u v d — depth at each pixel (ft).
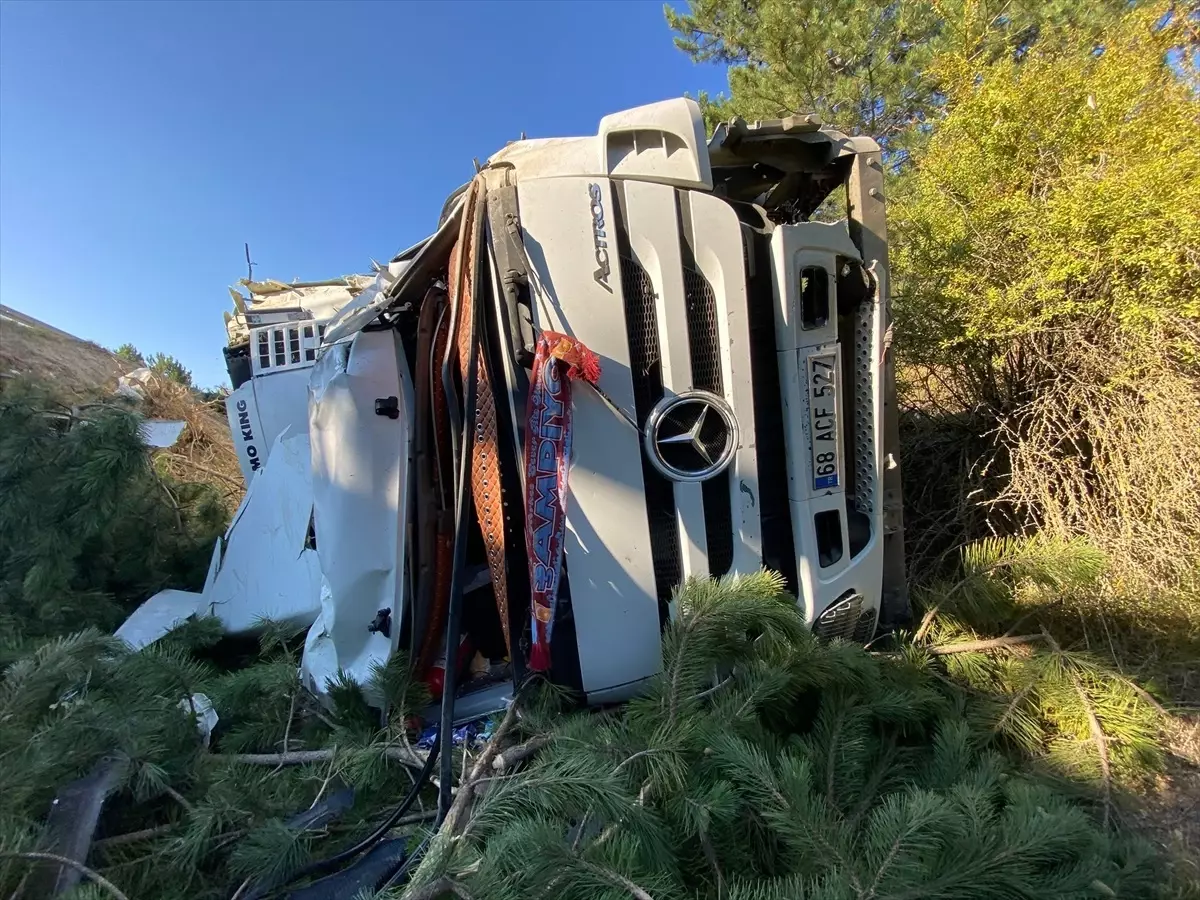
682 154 7.00
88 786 5.93
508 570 7.30
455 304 6.86
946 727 6.01
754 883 4.65
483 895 4.00
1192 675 7.38
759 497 7.32
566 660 7.32
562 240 6.87
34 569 10.17
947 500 10.97
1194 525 7.95
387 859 5.97
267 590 11.77
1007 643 7.64
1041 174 10.61
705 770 5.24
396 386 8.52
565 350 6.55
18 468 10.69
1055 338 9.37
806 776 4.75
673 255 6.95
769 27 27.76
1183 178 8.58
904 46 29.09
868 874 4.08
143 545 13.91
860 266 7.68
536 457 6.69
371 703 7.80
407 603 8.54
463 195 8.48
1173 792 6.01
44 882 5.07
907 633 8.21
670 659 6.12
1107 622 7.86
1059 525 8.66
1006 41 20.67
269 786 6.68
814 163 8.35
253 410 16.67
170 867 5.58
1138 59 11.52
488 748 6.52
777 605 6.12
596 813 4.92
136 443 11.05
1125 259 8.55
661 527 7.32
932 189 11.21
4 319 32.86
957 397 11.31
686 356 7.02
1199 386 8.37
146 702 6.86
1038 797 4.93
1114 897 4.09
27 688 6.23
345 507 8.45
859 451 7.95
